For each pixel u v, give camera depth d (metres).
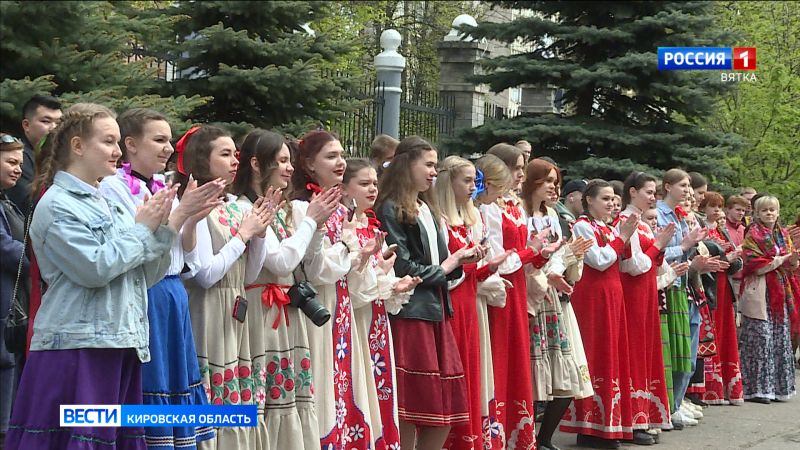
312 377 5.04
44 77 7.01
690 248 8.38
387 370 5.54
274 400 4.89
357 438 5.33
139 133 4.46
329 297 5.24
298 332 5.00
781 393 10.41
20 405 3.94
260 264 4.81
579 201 8.20
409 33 24.91
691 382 9.24
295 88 9.55
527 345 6.54
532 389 6.76
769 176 17.30
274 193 4.78
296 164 5.45
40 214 3.92
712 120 16.34
